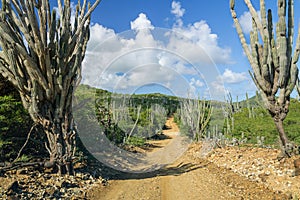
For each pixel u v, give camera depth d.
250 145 10.73
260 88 6.75
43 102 6.25
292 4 6.43
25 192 4.96
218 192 5.68
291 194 4.95
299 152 6.64
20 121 6.92
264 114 15.73
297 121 11.12
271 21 6.55
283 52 6.18
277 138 10.66
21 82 6.04
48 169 6.37
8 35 5.60
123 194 5.87
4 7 5.75
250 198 5.12
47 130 6.32
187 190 6.05
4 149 6.78
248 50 6.86
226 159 8.70
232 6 7.11
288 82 6.51
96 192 5.84
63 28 6.45
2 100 6.75
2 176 5.32
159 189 6.28
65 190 5.55
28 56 5.61
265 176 6.11
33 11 5.67
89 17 7.27
